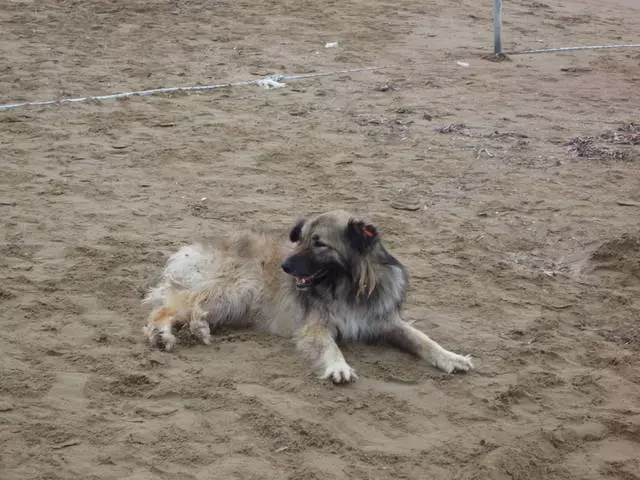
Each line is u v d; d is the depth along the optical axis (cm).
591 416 574
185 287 686
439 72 1612
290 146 1166
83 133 1178
